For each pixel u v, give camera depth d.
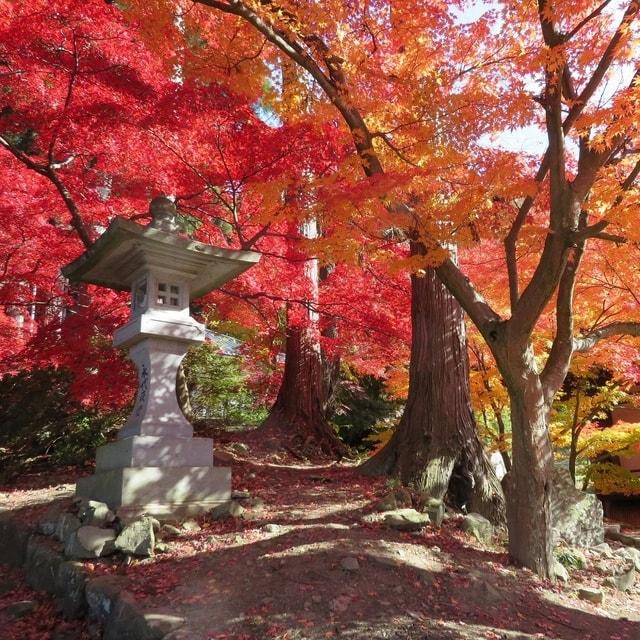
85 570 5.12
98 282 7.48
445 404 8.14
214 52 7.64
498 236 6.71
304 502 7.08
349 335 11.21
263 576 4.81
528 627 4.60
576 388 11.98
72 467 10.00
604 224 5.33
